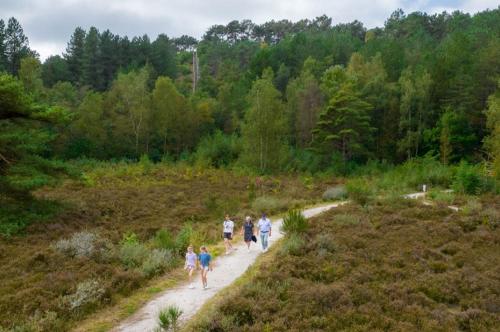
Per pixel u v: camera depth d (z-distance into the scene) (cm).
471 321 1228
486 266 1747
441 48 9656
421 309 1301
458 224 2400
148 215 2944
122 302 1441
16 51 7769
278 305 1284
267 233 2044
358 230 2283
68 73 9756
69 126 6469
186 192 3866
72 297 1367
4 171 2412
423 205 2953
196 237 2228
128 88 6894
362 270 1631
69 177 2611
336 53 10606
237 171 5216
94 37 9681
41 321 1216
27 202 2533
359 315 1229
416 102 6706
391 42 9194
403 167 5097
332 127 6028
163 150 7394
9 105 2344
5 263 1789
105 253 1847
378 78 7131
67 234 2305
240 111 8169
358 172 5566
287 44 11606
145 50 11281
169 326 1211
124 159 6438
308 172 5347
